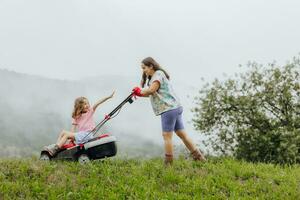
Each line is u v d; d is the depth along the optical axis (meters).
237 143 18.42
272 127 18.27
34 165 9.66
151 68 10.66
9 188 8.52
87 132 10.74
